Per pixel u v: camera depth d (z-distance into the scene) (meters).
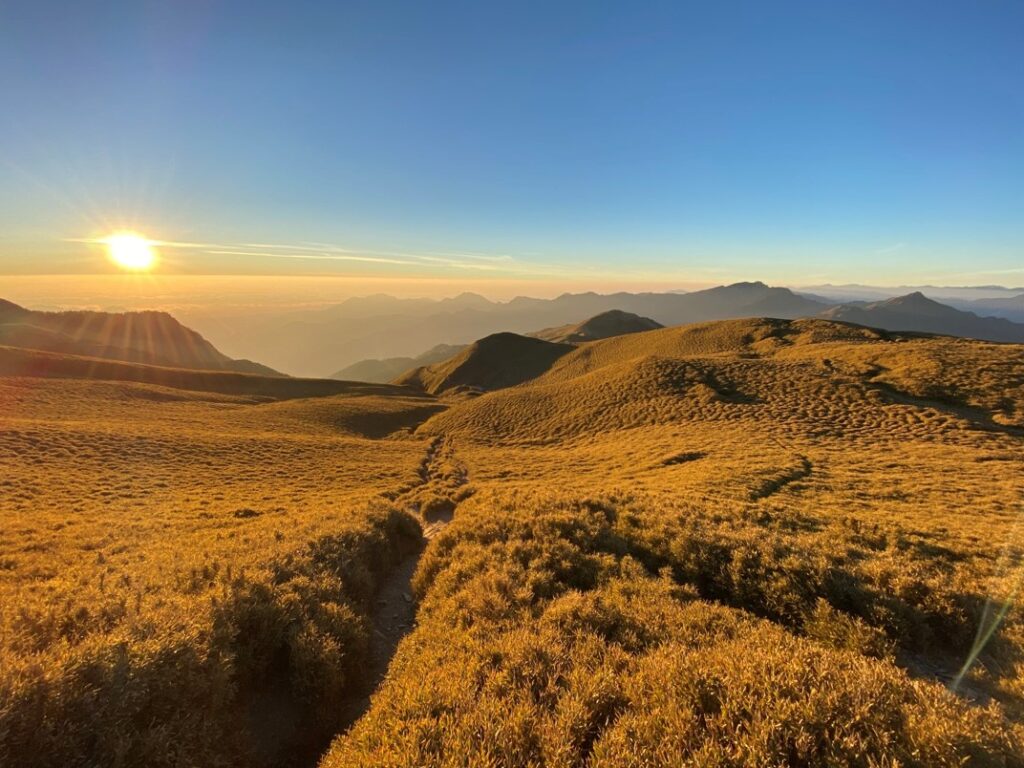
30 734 4.24
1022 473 22.83
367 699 7.16
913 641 7.71
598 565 10.27
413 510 22.66
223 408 67.56
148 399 67.06
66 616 6.72
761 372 56.34
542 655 6.06
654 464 30.11
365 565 11.95
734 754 3.97
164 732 4.80
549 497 16.62
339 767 4.65
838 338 86.12
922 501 18.25
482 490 23.86
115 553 13.13
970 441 31.12
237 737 5.72
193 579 9.05
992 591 8.91
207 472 31.31
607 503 15.43
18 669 4.78
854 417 39.22
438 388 143.25
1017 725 4.59
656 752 4.10
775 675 4.92
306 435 53.22
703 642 6.52
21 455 29.81
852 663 5.36
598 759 4.09
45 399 55.50
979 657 7.29
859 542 12.73
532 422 56.06
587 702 5.02
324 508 19.84
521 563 10.52
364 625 8.98
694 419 44.81
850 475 23.03
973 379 44.50
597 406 55.47
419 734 4.55
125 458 32.69
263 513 20.34
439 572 10.83
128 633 5.90
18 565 11.29
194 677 5.64
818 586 9.05
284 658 7.33
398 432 63.59
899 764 3.92
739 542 11.04
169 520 18.31
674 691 4.90
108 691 4.86
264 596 8.37
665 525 12.75
